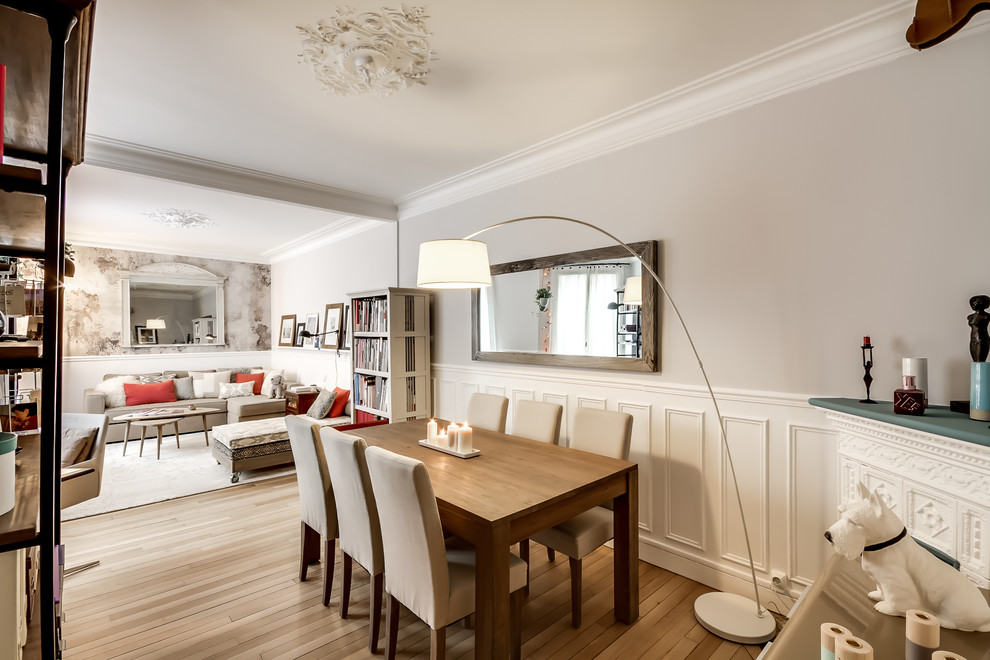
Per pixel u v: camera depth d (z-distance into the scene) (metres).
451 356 4.61
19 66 1.27
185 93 2.78
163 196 4.77
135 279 7.07
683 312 2.89
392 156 3.79
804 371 2.43
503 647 1.79
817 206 2.40
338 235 6.34
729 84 2.66
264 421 5.25
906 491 1.82
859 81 2.28
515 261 3.90
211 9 2.06
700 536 2.81
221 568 2.93
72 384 6.59
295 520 3.68
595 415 2.88
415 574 1.85
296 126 3.23
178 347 7.43
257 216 5.59
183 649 2.18
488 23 2.19
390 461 1.83
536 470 2.34
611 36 2.29
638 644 2.22
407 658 2.14
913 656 1.04
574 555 2.31
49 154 1.07
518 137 3.45
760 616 2.37
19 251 1.28
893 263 2.18
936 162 2.08
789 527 2.46
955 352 2.02
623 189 3.20
